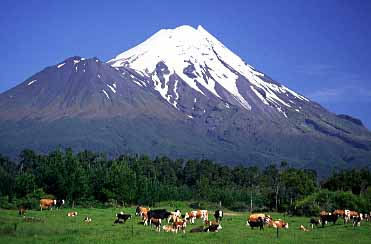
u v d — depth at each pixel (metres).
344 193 91.69
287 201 106.56
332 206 89.94
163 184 131.12
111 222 63.22
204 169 159.12
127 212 82.00
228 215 87.12
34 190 97.44
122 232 50.81
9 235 45.41
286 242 44.00
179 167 167.75
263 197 118.75
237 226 61.06
